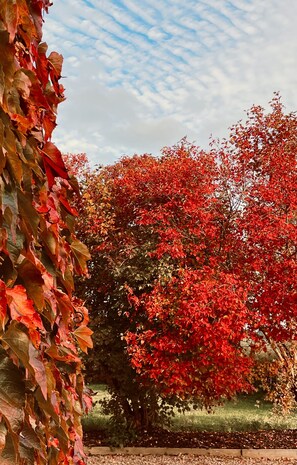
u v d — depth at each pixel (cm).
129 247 895
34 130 138
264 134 967
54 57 168
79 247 185
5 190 105
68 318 148
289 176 854
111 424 972
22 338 97
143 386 933
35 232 114
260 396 1634
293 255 812
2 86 102
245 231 830
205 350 758
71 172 176
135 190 938
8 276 104
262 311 779
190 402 1002
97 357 926
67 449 138
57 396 147
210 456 900
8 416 92
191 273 775
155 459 880
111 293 948
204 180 872
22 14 124
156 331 881
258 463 853
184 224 895
